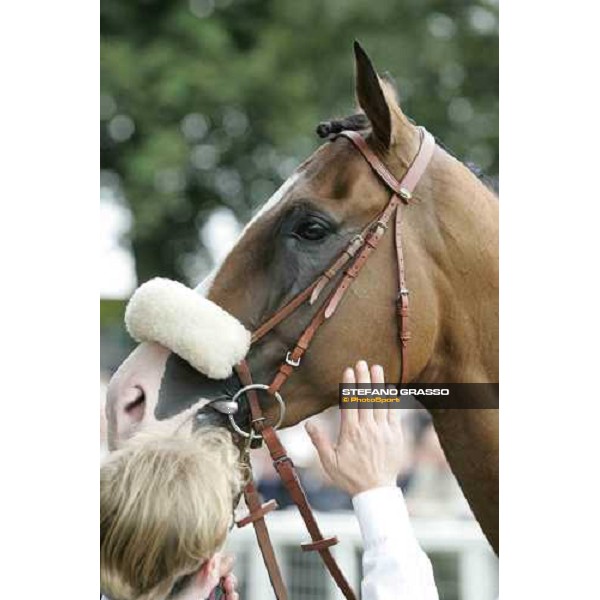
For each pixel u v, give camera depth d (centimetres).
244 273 365
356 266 359
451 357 377
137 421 346
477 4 1136
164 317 345
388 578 294
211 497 252
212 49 1110
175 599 253
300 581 627
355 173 365
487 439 385
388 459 317
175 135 1080
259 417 358
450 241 368
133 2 1121
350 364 360
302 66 1130
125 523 247
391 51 1112
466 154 1112
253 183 1115
